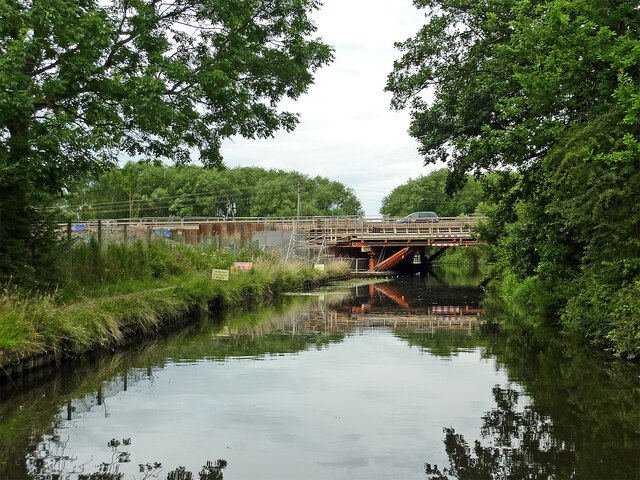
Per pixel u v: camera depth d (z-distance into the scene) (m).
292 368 9.31
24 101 10.45
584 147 10.69
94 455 5.36
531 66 13.74
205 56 15.60
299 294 27.41
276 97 16.44
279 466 5.06
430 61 18.58
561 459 5.23
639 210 10.56
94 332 10.60
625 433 5.96
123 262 16.95
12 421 6.48
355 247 53.03
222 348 11.37
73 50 12.38
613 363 9.76
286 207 100.44
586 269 13.35
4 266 11.40
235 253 28.94
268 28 15.95
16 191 12.28
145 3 14.39
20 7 11.02
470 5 17.36
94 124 13.38
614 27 12.73
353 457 5.27
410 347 11.54
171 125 14.41
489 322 15.96
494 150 14.48
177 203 96.56
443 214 92.06
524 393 7.65
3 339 8.25
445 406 6.99
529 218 16.28
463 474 4.85
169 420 6.44
